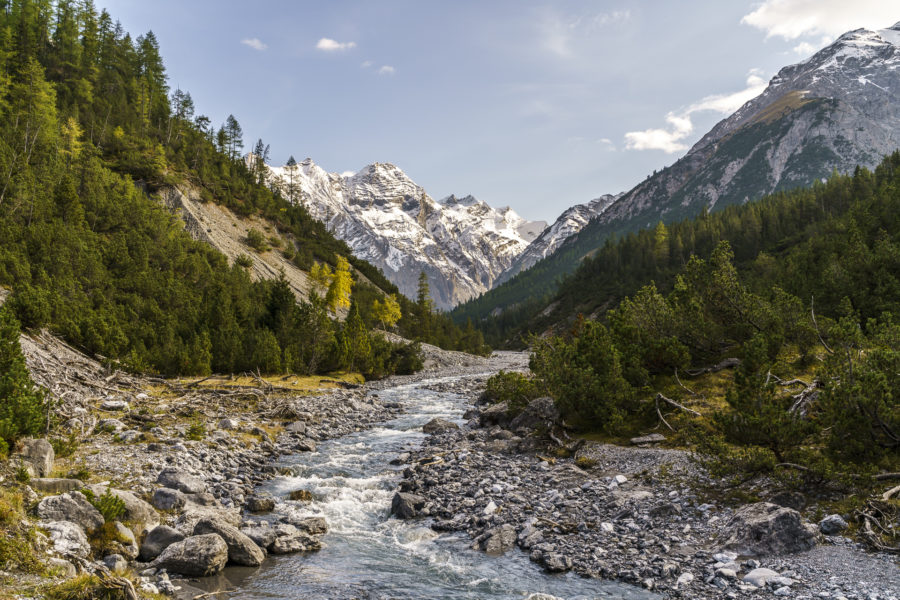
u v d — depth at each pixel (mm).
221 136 176125
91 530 13023
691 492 17938
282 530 15664
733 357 33656
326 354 66562
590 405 27000
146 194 111562
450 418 39531
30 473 15227
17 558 10211
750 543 13562
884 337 21938
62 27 136875
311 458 26375
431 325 157875
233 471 22281
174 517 15969
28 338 40125
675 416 25969
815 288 43312
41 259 57219
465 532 16438
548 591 12320
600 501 18219
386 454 27219
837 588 11328
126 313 57219
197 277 82938
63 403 28234
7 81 101375
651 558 13641
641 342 33188
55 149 96688
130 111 135500
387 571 13562
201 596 11680
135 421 29172
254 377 52875
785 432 17031
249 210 145875
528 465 23562
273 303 70812
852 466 16047
